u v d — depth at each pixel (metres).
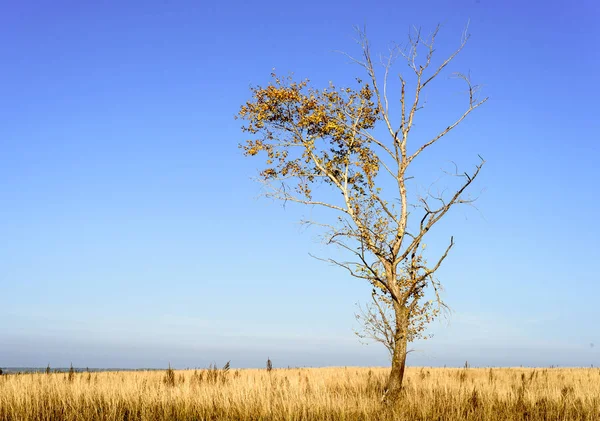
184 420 14.66
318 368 39.31
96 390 16.88
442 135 19.92
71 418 14.15
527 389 19.36
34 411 14.56
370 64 20.64
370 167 20.19
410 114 20.28
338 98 21.22
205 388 17.44
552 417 15.80
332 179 20.41
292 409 14.95
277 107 21.05
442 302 18.84
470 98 19.88
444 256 18.91
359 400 16.44
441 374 31.28
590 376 29.50
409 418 15.17
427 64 20.34
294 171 20.69
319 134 20.91
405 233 19.56
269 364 26.86
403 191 19.75
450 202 19.11
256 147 20.73
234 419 14.81
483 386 21.23
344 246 19.28
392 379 18.50
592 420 15.34
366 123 21.55
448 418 15.09
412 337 19.17
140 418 14.80
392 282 19.20
